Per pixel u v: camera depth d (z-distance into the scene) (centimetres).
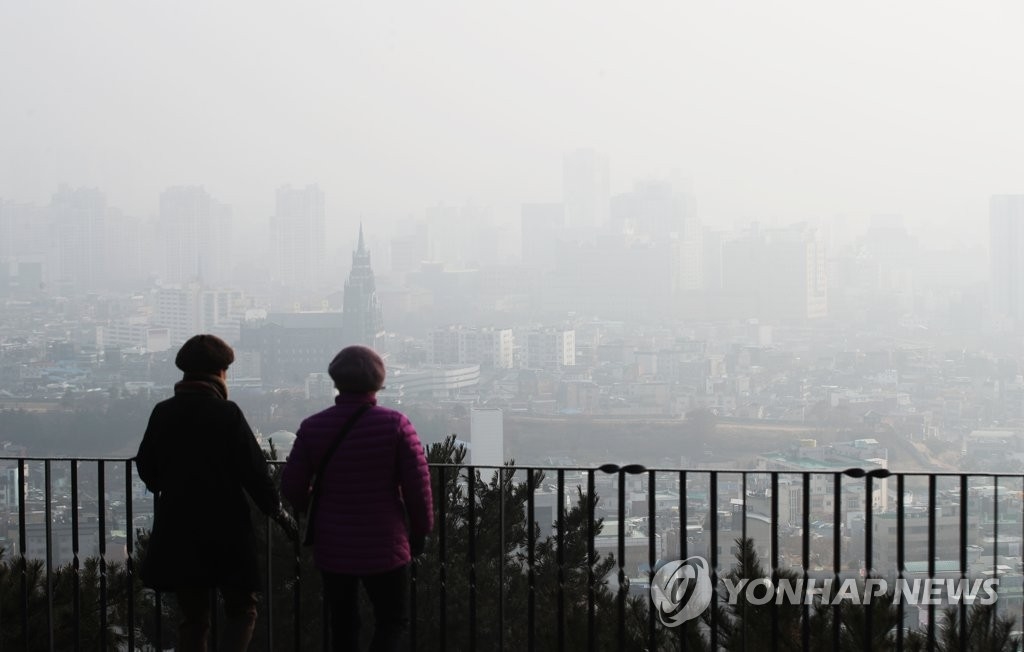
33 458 593
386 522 492
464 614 817
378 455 491
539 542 827
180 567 506
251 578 521
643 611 660
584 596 746
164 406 522
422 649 820
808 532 557
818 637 600
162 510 513
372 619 838
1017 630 575
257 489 517
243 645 527
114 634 704
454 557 829
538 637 681
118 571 718
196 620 527
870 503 558
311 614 788
